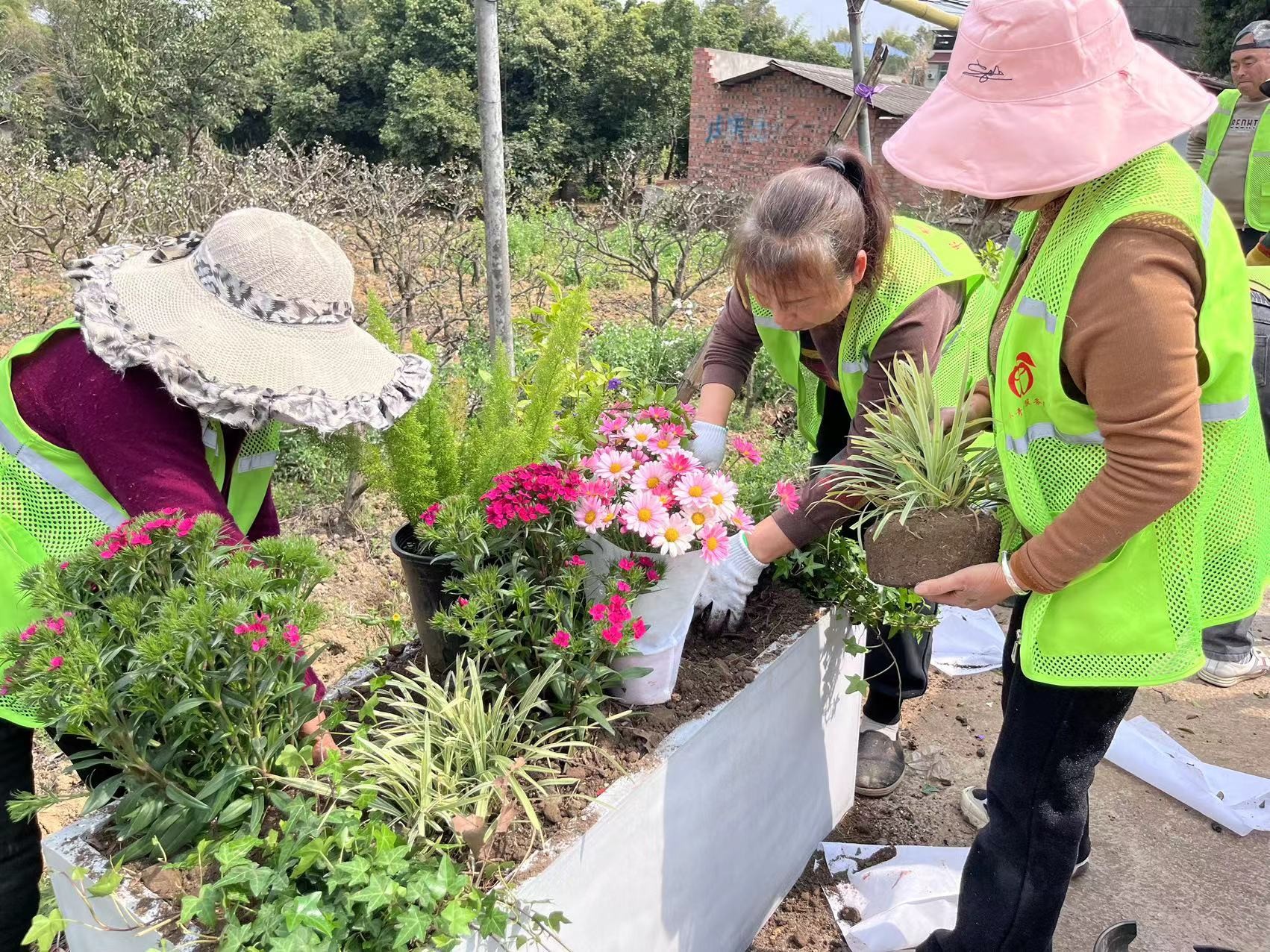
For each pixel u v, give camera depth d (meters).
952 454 1.71
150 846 1.35
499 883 1.36
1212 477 1.46
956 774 2.79
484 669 1.78
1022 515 1.59
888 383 1.93
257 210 1.55
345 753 1.54
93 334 1.38
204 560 1.35
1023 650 1.59
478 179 14.06
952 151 1.39
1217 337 1.37
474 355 6.12
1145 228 1.30
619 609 1.55
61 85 29.47
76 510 1.55
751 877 2.08
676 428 1.88
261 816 1.35
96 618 1.32
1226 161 5.16
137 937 1.29
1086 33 1.32
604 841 1.52
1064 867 1.69
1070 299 1.37
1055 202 1.50
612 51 29.22
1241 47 4.93
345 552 4.05
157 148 28.39
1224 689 3.26
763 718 1.97
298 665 1.39
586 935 1.54
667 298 10.79
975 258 2.13
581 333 2.25
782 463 4.12
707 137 23.08
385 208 10.19
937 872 2.30
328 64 30.70
